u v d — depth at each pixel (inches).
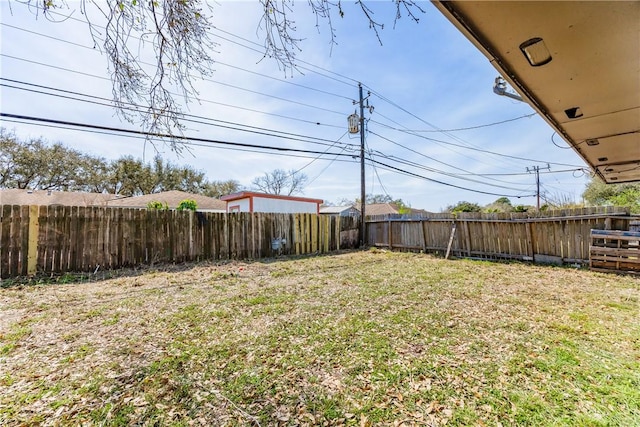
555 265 249.6
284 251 337.7
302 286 185.6
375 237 414.0
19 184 660.1
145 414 67.3
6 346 100.3
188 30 71.8
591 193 652.7
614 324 117.3
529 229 269.9
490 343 101.3
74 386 77.6
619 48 65.8
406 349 97.4
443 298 156.2
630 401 69.4
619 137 141.2
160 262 253.6
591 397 71.4
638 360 88.6
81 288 179.3
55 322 122.9
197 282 197.5
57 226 207.9
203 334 110.7
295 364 88.6
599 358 90.2
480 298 155.8
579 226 240.2
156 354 95.1
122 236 235.3
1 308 140.6
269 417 66.4
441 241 336.8
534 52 67.9
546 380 78.8
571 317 125.9
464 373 82.8
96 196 687.7
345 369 85.7
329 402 71.4
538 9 54.0
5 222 190.2
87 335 110.1
